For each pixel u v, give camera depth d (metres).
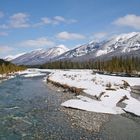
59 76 101.69
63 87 69.19
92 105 43.09
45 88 71.44
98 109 40.59
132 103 44.91
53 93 60.47
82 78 85.31
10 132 28.06
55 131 28.39
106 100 46.81
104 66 151.12
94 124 31.86
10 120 33.50
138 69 136.50
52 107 42.69
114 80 77.44
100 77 87.94
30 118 34.69
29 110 40.16
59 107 42.66
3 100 50.06
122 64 133.25
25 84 84.56
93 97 50.75
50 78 96.94
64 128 29.69
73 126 30.64
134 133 28.02
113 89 56.19
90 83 68.56
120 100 46.44
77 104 43.53
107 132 28.33
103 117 35.84
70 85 67.69
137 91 59.91
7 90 66.88
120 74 119.81
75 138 25.88
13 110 40.16
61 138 25.81
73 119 34.28
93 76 94.00
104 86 62.28
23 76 132.25
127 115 37.25
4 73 133.38
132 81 78.69
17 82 93.06
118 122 33.06
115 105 43.66
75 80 78.38
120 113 38.56
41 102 47.69
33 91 64.56
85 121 33.28
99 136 26.72
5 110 40.16
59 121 33.03
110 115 37.22
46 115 36.53
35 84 84.25
